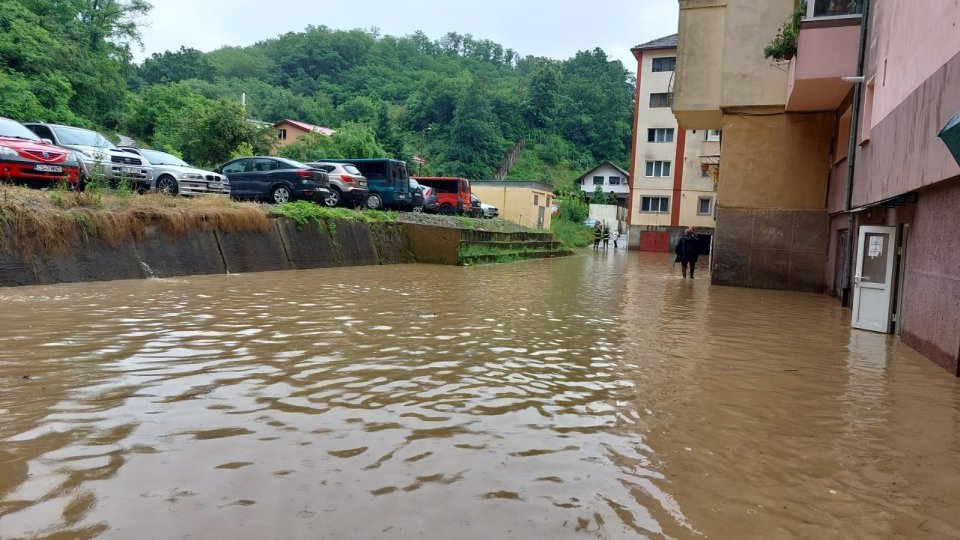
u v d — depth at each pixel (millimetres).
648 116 42938
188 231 12344
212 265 12836
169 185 14898
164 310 7977
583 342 7422
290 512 2811
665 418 4555
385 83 93688
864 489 3438
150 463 3285
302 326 7395
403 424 4121
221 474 3186
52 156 11414
